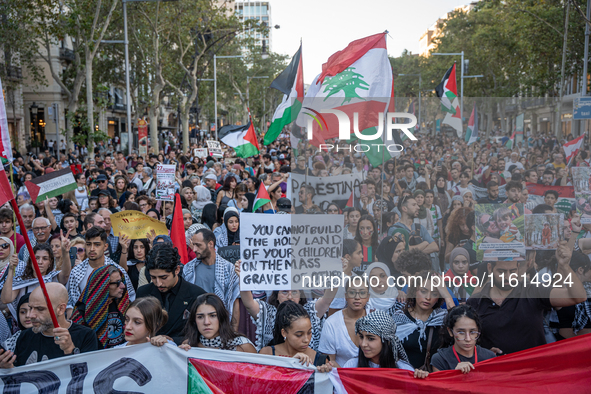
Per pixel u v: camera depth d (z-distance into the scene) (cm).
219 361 380
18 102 4172
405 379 370
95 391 380
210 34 3541
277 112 1019
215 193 1246
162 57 3469
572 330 465
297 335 386
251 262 425
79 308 504
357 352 425
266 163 2072
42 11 2712
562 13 2755
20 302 472
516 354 370
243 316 505
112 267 512
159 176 938
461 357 388
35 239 700
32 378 378
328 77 453
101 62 3862
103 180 1109
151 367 384
